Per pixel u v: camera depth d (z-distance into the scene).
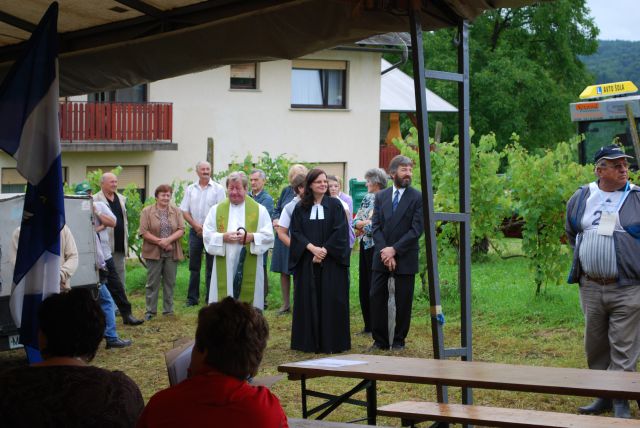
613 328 6.73
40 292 5.13
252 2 6.01
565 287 13.49
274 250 12.20
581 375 4.82
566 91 44.81
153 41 6.58
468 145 6.19
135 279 15.52
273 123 29.11
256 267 10.73
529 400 7.46
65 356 3.32
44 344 3.33
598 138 21.19
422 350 9.66
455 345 9.77
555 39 45.31
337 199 9.91
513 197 12.76
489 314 11.44
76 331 3.30
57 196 5.16
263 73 28.80
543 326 10.61
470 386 4.69
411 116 32.38
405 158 9.70
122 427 3.18
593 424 4.45
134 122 26.22
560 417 4.65
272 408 3.12
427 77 5.69
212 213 10.79
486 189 12.67
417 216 9.58
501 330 10.52
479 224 12.83
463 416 4.75
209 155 18.33
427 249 5.84
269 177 17.70
